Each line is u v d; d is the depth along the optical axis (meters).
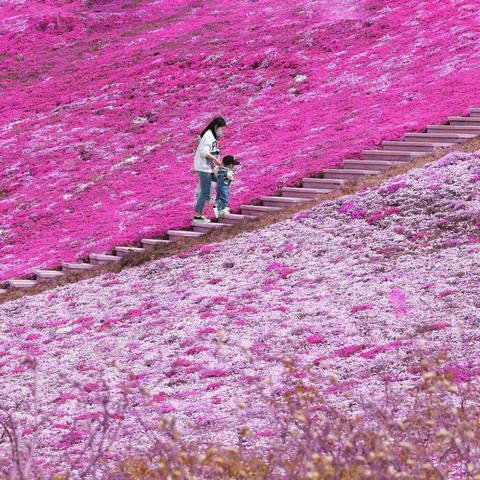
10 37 76.38
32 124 55.34
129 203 37.91
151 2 79.06
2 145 52.44
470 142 31.45
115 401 16.89
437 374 10.27
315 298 21.22
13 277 32.25
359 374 15.56
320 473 7.76
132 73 59.62
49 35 75.19
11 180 46.69
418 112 37.19
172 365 18.62
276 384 15.86
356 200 28.62
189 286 25.25
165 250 30.05
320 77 48.72
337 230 26.77
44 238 36.62
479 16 49.62
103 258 31.58
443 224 24.53
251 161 37.44
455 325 16.89
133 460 11.59
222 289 24.02
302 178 33.22
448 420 9.79
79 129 52.00
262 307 21.39
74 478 12.45
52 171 46.16
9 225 39.62
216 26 65.94
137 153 45.69
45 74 66.69
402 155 32.28
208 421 14.74
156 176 41.28
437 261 21.83
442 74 41.97
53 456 14.01
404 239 24.45
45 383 19.31
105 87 58.56
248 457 10.59
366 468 8.14
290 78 50.38
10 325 25.64
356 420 10.05
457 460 9.54
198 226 31.91
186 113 49.91
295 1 66.56
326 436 8.95
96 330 23.27
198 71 56.38
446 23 49.88
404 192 27.81
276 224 29.03
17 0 85.50
